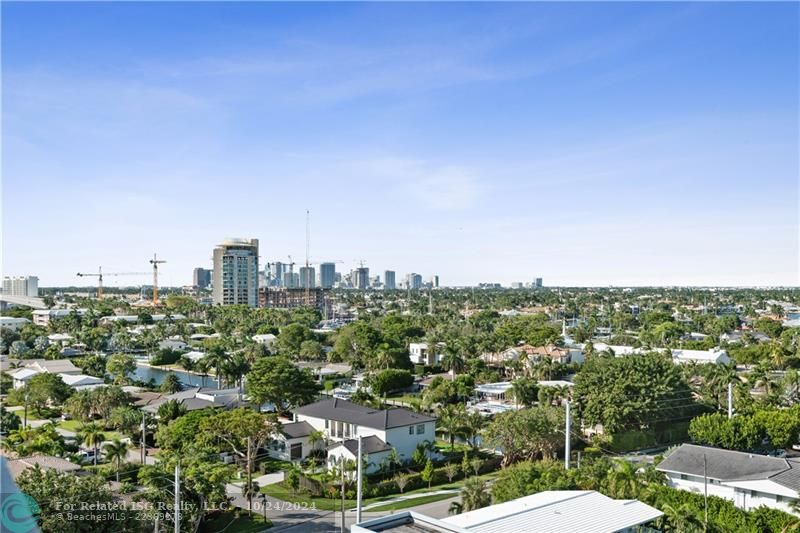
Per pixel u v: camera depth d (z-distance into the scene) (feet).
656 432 298.56
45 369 468.34
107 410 328.90
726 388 346.95
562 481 187.93
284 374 343.67
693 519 165.37
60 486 148.66
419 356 588.09
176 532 151.43
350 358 571.69
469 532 121.90
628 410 284.00
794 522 172.65
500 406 379.76
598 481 193.36
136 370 561.84
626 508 160.35
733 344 629.51
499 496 189.88
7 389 420.77
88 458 258.57
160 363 598.75
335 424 277.64
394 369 467.11
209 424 243.81
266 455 273.13
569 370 515.50
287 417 344.08
